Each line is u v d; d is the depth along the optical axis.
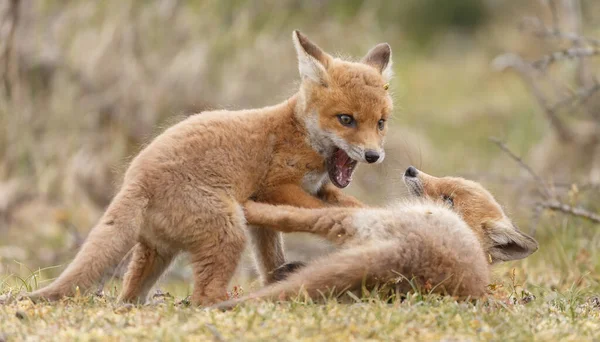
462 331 7.64
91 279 8.50
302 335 7.34
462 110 27.17
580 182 17.09
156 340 7.12
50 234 16.81
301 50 10.82
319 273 8.48
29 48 18.75
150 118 19.28
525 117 24.09
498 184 18.75
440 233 8.74
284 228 9.43
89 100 19.12
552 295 9.94
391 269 8.49
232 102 19.94
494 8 34.53
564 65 21.14
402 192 13.74
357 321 7.65
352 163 10.91
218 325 7.55
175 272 14.50
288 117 10.34
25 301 8.51
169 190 9.21
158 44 20.02
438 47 33.75
